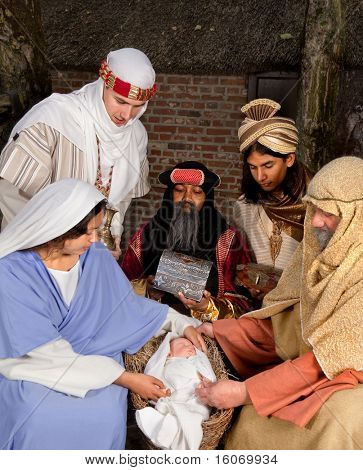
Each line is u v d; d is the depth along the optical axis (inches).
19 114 152.3
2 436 87.1
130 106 118.5
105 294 100.7
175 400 92.0
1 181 118.6
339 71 158.9
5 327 88.6
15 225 90.5
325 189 88.1
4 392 88.0
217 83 173.9
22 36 153.2
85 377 89.4
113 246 121.0
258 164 113.2
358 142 170.4
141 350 103.5
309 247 95.6
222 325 105.7
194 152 176.4
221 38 173.3
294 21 171.2
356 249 88.7
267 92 172.6
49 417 86.3
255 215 119.4
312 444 85.2
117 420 89.6
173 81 172.9
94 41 183.0
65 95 121.9
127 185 127.5
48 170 117.9
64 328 95.8
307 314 95.3
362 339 87.7
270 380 90.2
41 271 92.0
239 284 117.9
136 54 117.3
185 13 179.5
